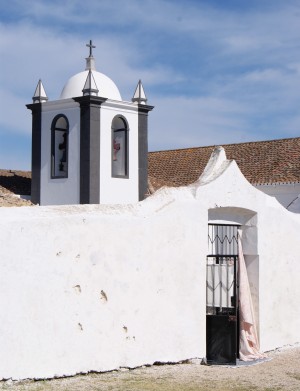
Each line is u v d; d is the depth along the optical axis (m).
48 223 10.98
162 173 35.22
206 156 35.25
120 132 28.28
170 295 12.76
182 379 11.61
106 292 11.74
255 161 32.62
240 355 13.83
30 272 10.72
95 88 27.22
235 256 14.16
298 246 15.66
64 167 28.17
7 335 10.39
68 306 11.18
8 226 10.52
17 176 30.97
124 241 12.04
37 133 28.75
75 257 11.33
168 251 12.76
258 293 14.56
